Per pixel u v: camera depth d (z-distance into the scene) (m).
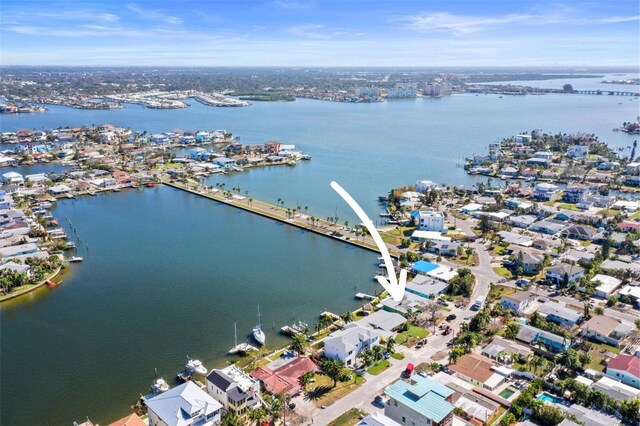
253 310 147.00
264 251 198.00
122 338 131.38
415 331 133.00
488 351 119.25
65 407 104.69
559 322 135.75
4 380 113.88
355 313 144.25
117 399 107.12
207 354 123.62
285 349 125.56
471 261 183.50
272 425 96.25
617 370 108.88
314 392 107.44
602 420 92.50
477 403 100.31
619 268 169.00
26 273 165.62
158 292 159.25
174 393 97.00
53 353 124.56
